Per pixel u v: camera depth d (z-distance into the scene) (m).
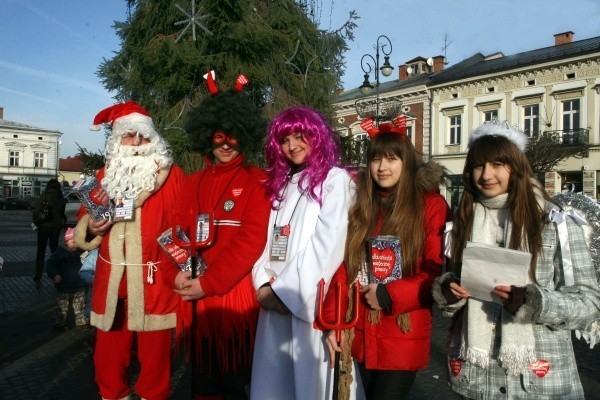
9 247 15.35
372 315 2.45
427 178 2.51
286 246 2.62
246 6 9.41
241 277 2.70
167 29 9.89
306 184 2.65
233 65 9.36
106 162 3.29
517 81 26.17
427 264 2.42
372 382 2.52
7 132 60.75
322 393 2.52
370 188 2.60
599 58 23.17
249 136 2.96
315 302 2.47
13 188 61.31
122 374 3.15
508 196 2.15
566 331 2.10
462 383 2.20
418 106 30.48
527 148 2.34
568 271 2.01
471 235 2.21
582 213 2.19
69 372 4.66
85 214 3.22
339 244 2.52
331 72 11.31
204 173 3.06
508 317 2.04
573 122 24.33
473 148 2.23
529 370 2.03
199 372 2.89
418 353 2.44
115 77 10.44
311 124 2.67
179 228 2.87
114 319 3.07
